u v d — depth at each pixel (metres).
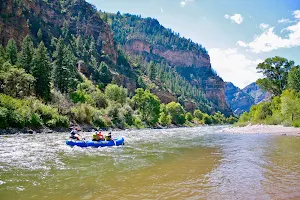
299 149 19.03
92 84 94.88
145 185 9.40
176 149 20.38
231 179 10.20
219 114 188.00
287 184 9.35
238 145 22.77
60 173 11.34
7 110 32.56
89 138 30.03
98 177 10.64
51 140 25.94
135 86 131.00
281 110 51.22
